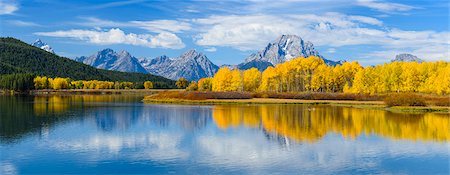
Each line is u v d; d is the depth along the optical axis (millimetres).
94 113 82875
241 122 66750
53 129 57844
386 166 36531
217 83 166375
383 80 128875
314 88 154125
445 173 34219
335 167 36250
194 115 78562
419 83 124500
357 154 41312
